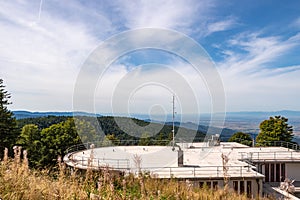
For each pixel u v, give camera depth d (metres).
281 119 35.47
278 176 18.02
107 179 4.52
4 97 29.41
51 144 33.16
